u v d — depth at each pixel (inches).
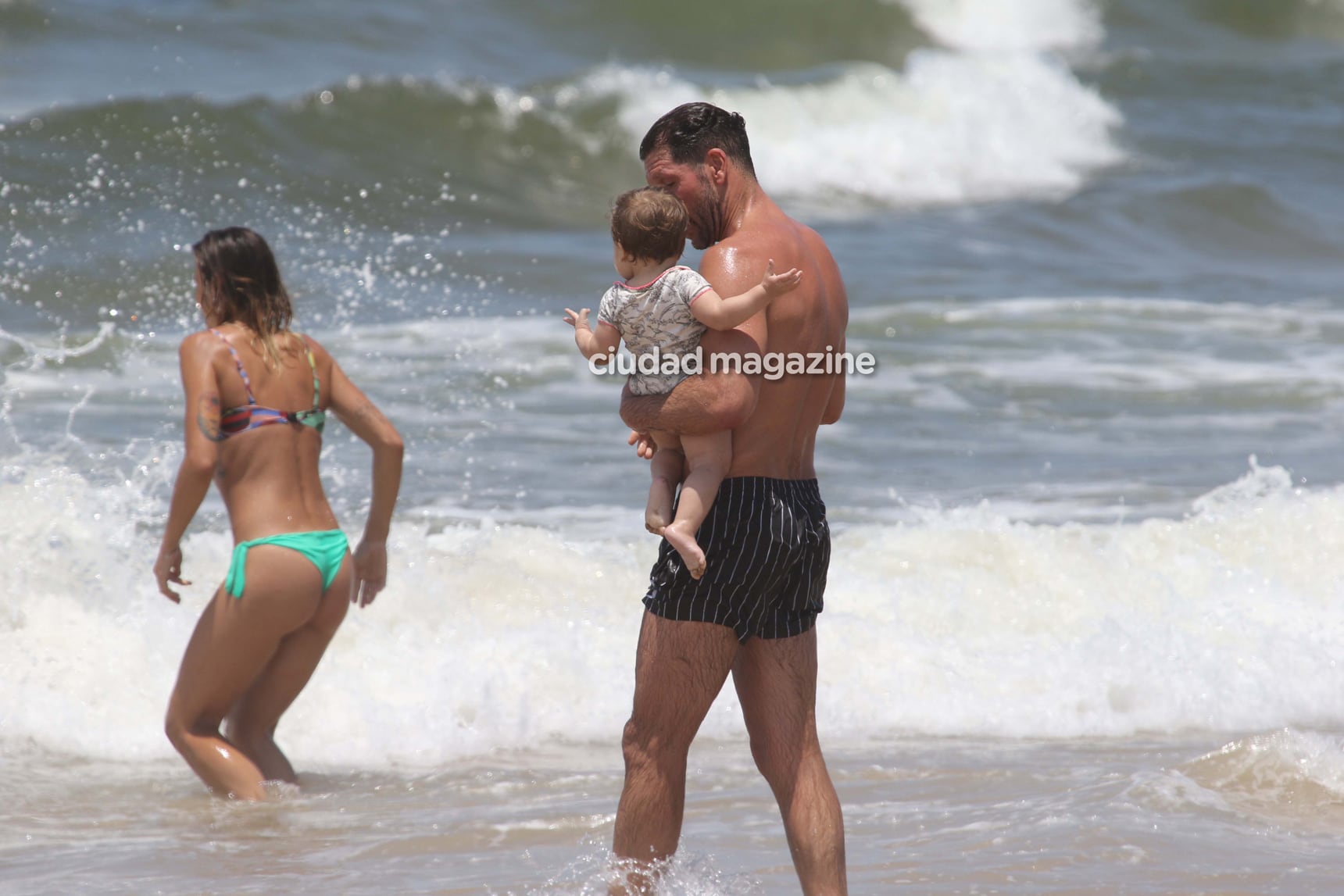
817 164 3193.9
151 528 1080.8
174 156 2539.4
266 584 688.4
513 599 962.1
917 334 1945.1
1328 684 893.2
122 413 1397.6
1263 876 571.8
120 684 844.6
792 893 552.4
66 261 2039.9
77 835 649.6
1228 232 2908.5
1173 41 4603.8
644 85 3051.2
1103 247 2748.5
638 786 483.2
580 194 2805.1
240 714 730.2
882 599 982.4
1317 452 1429.6
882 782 722.2
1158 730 839.1
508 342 1788.9
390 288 2042.3
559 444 1402.6
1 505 965.8
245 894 566.9
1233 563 1071.6
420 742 798.5
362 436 739.4
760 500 470.6
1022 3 4490.7
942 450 1427.2
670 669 474.9
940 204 3073.3
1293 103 3969.0
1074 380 1731.1
